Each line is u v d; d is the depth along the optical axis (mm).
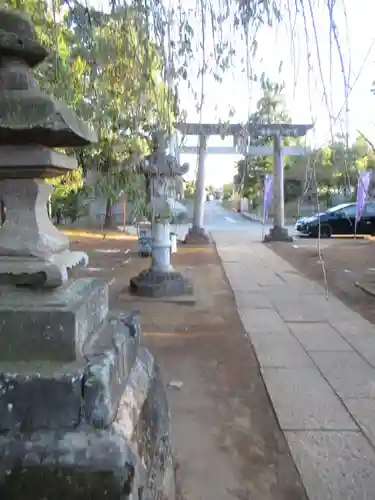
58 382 1559
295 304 7461
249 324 6250
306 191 3031
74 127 1674
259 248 15312
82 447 1509
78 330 1695
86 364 1648
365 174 5262
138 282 7832
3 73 1732
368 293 8180
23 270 1731
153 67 3148
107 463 1490
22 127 1603
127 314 2377
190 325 6191
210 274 10328
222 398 3969
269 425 3496
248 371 4562
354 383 4223
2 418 1557
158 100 3342
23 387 1560
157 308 7055
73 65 3320
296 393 4012
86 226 20359
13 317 1650
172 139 4133
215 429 3443
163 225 7934
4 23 1754
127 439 1616
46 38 3002
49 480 1479
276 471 2930
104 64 3207
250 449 3178
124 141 3791
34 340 1655
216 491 2740
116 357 1775
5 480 1472
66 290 1835
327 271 10742
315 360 4836
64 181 5520
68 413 1566
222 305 7359
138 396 1964
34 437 1529
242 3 2656
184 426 3486
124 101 3457
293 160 17875
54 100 1674
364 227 18906
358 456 3047
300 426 3441
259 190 20797
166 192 5113
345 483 2773
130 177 3963
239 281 9477
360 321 6406
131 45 3029
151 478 1881
